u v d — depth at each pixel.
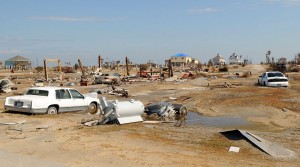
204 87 38.69
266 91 28.80
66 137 12.08
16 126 14.06
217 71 85.00
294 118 17.28
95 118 16.47
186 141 11.66
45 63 53.22
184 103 24.06
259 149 10.54
